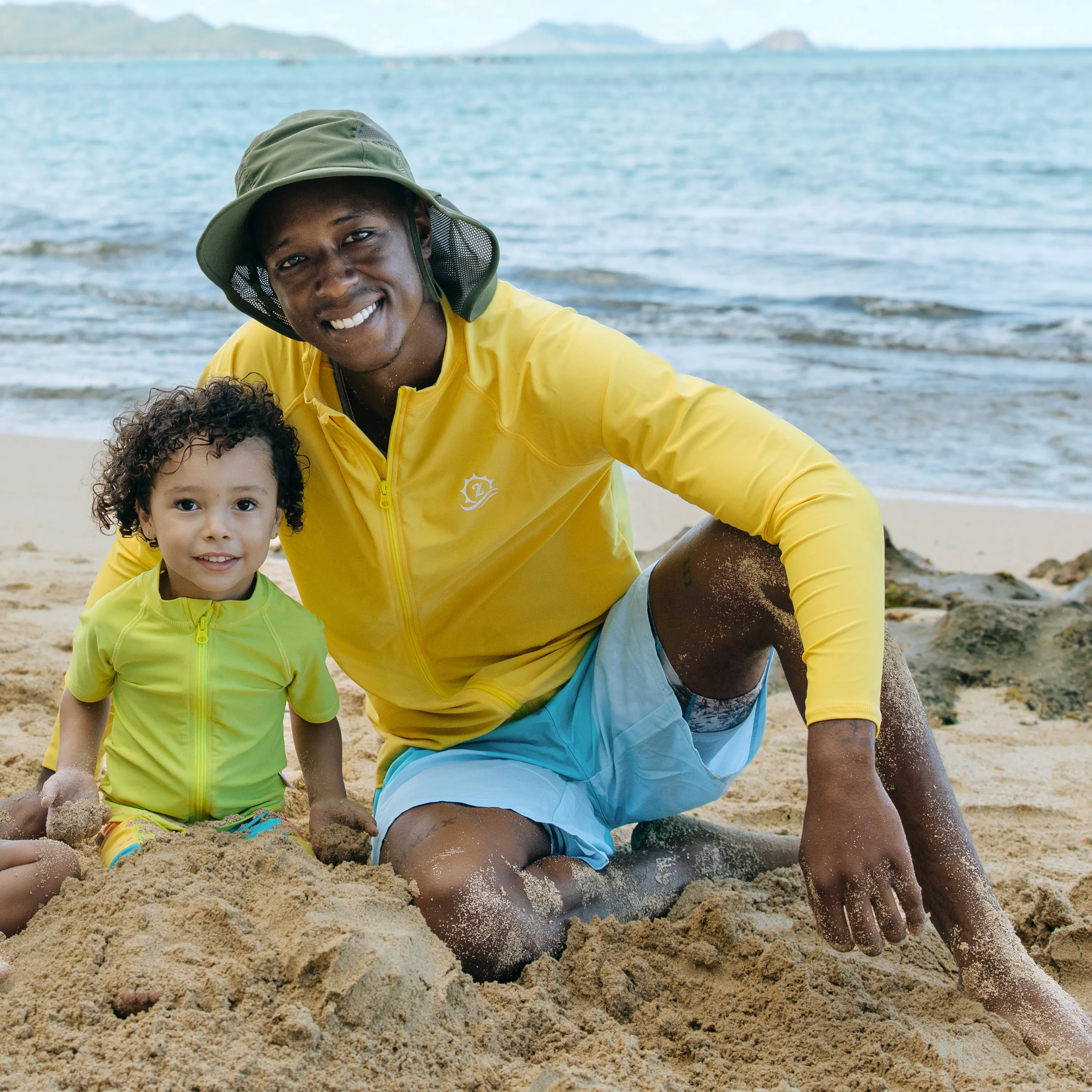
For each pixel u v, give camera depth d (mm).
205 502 2293
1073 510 6531
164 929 1949
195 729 2398
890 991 2117
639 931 2207
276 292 2221
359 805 2486
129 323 11750
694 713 2432
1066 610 4176
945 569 5684
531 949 2100
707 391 2160
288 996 1843
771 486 2066
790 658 2205
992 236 16812
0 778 2961
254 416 2316
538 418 2217
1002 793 3207
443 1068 1790
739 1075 1881
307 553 2465
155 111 59500
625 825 2652
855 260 14875
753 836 2627
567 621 2496
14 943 2043
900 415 8500
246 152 2178
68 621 4453
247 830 2385
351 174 2033
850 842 1937
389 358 2164
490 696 2416
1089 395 8977
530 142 34688
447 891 2066
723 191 22859
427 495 2277
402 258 2145
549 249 15812
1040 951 2287
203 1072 1655
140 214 19297
